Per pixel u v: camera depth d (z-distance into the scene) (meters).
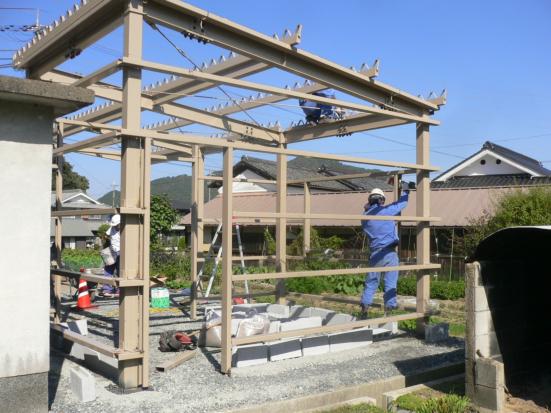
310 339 6.09
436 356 6.16
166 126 8.72
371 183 30.25
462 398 4.61
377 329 7.27
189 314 8.31
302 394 4.71
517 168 24.70
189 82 7.21
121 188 4.64
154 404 4.28
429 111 7.52
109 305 9.46
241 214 5.30
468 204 17.55
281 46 5.92
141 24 4.70
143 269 4.61
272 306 8.37
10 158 3.73
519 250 5.12
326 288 12.80
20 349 3.75
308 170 27.56
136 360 4.68
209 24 5.38
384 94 7.15
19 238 3.76
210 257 9.09
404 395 4.81
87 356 5.36
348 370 5.50
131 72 4.66
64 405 4.19
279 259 8.52
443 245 17.47
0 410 3.66
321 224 19.02
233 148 5.20
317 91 7.61
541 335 5.69
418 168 7.10
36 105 3.83
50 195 3.90
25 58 6.34
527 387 5.10
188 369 5.33
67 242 31.17
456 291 13.24
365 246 17.75
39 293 3.83
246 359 5.54
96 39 5.38
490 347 4.90
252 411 4.27
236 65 6.73
